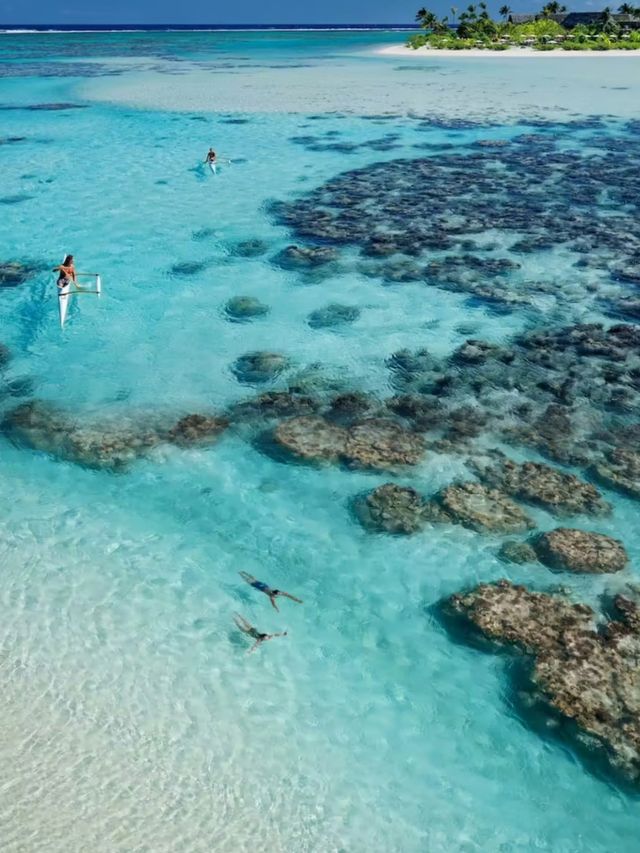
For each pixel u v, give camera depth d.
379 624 9.70
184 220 24.95
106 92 52.50
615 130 38.50
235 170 31.09
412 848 7.06
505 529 11.13
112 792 7.26
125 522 11.41
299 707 8.49
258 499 11.98
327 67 72.44
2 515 11.41
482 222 24.17
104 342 17.00
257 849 6.85
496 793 7.65
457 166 31.47
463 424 13.88
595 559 10.41
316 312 18.44
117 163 32.09
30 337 17.12
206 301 19.05
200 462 12.87
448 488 11.95
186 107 45.72
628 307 18.22
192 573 10.44
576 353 16.25
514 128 39.31
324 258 21.45
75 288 18.92
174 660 8.95
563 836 7.28
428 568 10.57
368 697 8.68
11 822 6.86
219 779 7.52
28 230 23.72
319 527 11.39
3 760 7.48
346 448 13.06
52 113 43.78
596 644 9.07
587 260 20.98
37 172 30.52
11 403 14.53
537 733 8.23
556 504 11.65
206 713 8.28
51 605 9.67
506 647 9.20
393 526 11.29
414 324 17.77
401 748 8.08
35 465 12.67
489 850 7.11
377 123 40.81
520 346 16.62
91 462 12.77
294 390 15.10
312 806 7.35
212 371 15.82
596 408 14.33
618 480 12.27
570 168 30.78
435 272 20.44
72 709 8.16
